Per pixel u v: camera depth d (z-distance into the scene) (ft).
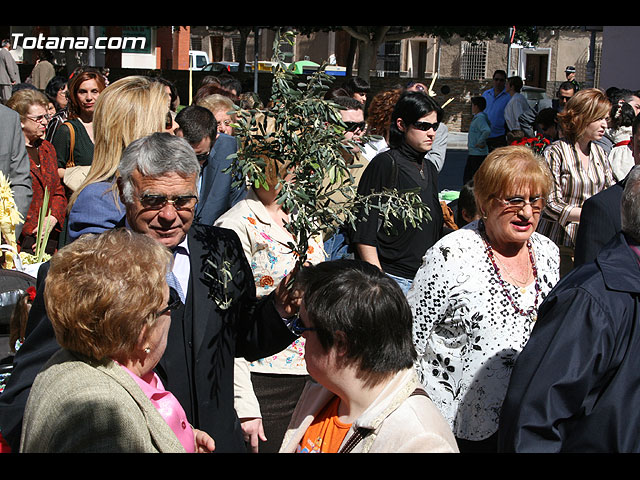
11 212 14.94
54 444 6.38
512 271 10.98
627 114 24.45
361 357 7.00
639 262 8.80
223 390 9.02
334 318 6.96
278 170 9.04
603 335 8.22
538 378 8.24
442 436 6.90
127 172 8.63
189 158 8.70
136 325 6.86
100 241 7.07
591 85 64.59
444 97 105.50
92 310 6.66
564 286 8.79
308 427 7.73
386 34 99.14
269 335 9.17
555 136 34.14
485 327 10.65
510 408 8.38
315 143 8.61
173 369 8.68
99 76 21.52
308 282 7.32
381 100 21.44
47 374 6.86
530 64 136.77
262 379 11.91
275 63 8.78
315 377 7.27
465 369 10.71
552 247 11.62
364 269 7.31
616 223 12.80
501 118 51.83
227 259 9.35
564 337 8.31
